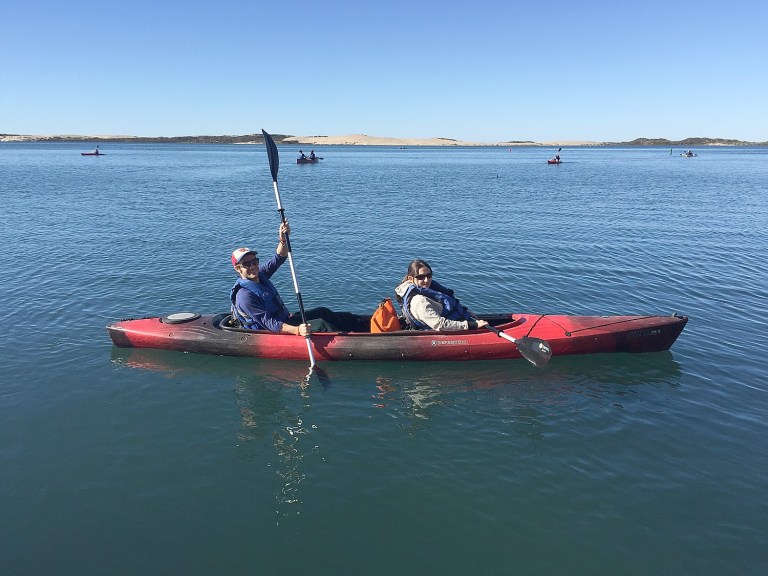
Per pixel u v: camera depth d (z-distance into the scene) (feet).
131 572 11.39
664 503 13.56
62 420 17.44
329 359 21.85
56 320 26.61
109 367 21.39
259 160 236.22
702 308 28.78
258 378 20.62
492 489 14.11
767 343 23.86
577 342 22.18
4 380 20.11
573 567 11.59
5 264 37.73
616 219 61.00
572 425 17.28
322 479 14.55
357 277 35.45
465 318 22.95
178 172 147.74
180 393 19.40
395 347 21.57
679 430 16.94
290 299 30.89
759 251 43.14
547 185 109.91
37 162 192.54
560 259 40.34
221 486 14.23
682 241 47.47
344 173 152.87
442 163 228.63
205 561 11.71
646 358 22.34
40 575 11.29
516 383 20.25
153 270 36.63
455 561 11.73
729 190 96.22
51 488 14.05
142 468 14.97
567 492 13.98
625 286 33.06
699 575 11.35
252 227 55.67
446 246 45.52
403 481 14.46
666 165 203.51
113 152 338.75
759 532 12.58
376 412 18.17
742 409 18.25
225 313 25.86
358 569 11.51
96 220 58.90
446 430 17.02
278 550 12.03
